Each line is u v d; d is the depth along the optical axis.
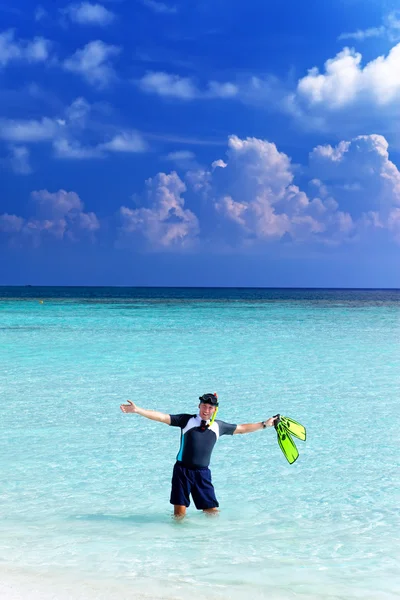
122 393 13.62
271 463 8.53
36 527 6.05
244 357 20.41
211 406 6.39
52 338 26.75
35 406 12.20
